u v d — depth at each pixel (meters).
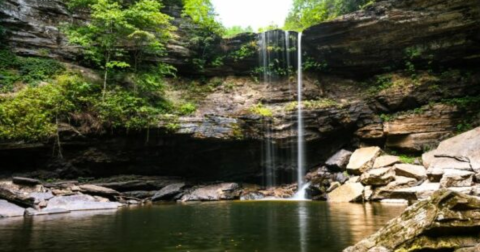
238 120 20.02
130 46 20.69
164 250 6.45
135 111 18.44
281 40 23.42
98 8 18.33
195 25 23.52
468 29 19.75
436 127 19.83
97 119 17.50
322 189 18.02
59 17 20.31
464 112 19.95
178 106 20.78
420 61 21.56
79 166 17.33
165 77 22.67
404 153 20.06
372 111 21.83
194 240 7.34
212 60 23.55
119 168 18.39
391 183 15.98
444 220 4.86
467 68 21.22
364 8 21.22
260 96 22.83
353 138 21.78
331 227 8.68
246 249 6.47
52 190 14.72
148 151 18.77
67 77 18.00
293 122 20.75
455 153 16.09
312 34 22.50
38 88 16.97
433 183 14.91
